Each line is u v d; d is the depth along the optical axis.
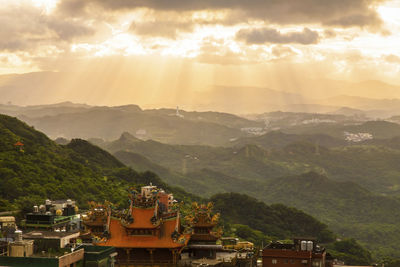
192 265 104.88
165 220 107.19
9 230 121.44
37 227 131.75
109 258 89.06
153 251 104.12
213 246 111.75
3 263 79.19
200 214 114.75
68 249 100.62
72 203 159.88
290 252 116.31
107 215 111.44
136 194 108.81
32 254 94.12
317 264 115.50
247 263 117.31
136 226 104.31
